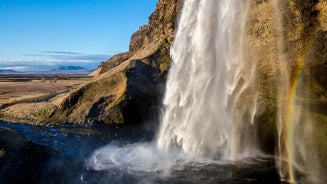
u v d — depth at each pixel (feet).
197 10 109.09
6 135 93.45
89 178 76.59
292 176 72.64
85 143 115.44
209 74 101.50
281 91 91.61
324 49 91.66
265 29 101.09
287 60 95.35
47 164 84.07
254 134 91.35
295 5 97.86
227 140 94.27
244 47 101.45
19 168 76.02
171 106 112.47
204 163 84.69
